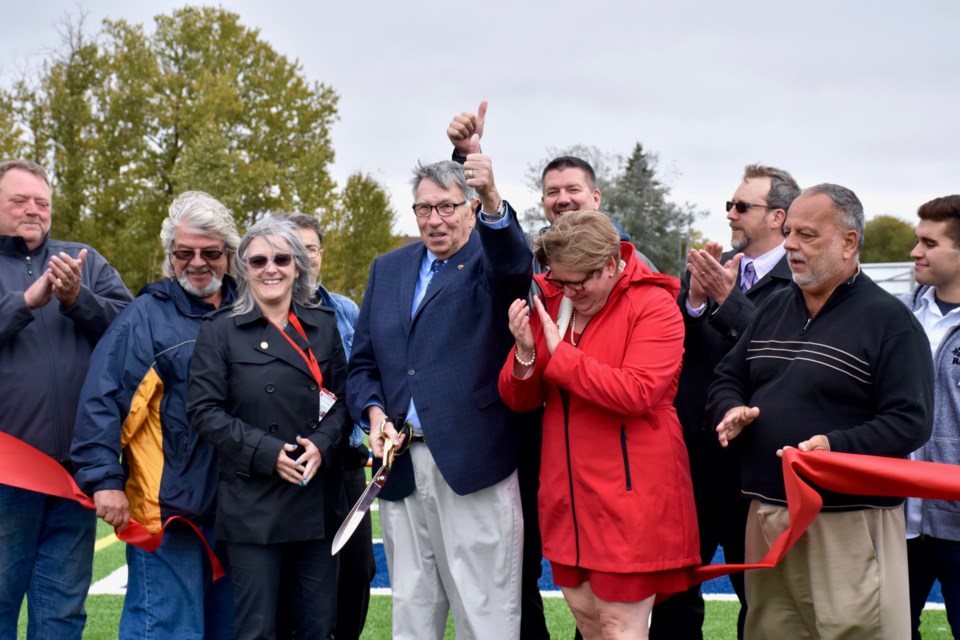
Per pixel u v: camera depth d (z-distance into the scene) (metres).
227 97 27.05
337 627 4.26
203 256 3.67
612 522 3.03
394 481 3.52
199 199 3.73
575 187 4.41
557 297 3.35
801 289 3.16
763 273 4.23
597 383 2.97
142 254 24.67
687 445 3.86
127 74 27.03
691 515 3.13
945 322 3.59
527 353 3.15
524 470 3.83
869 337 2.93
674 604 3.92
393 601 3.56
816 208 2.98
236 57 29.14
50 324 3.80
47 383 3.74
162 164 27.66
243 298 3.59
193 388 3.48
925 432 2.84
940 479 2.74
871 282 3.05
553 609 5.37
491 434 3.41
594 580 3.07
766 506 3.12
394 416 3.52
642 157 56.03
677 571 3.10
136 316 3.66
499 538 3.42
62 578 3.82
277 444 3.36
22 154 22.61
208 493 3.64
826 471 2.80
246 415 3.46
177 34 29.31
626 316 3.13
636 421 3.09
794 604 3.19
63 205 23.98
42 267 3.94
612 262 3.10
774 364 3.14
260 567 3.38
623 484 3.04
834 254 2.97
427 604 3.54
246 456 3.34
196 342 3.54
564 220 3.07
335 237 26.88
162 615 3.59
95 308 3.83
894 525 2.98
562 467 3.16
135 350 3.61
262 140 28.41
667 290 3.23
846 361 2.95
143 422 3.64
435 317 3.48
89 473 3.46
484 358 3.44
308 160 27.20
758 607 3.26
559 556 3.16
